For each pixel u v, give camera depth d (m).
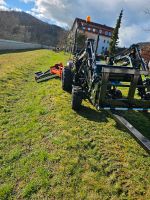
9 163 4.46
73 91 6.76
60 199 3.60
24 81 11.15
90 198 3.60
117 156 4.65
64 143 5.02
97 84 5.65
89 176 4.05
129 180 3.98
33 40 85.06
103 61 7.09
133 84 5.48
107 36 57.59
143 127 6.20
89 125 5.98
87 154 4.68
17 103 7.72
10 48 34.28
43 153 4.67
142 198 3.60
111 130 5.79
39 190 3.78
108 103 5.49
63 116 6.45
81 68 7.84
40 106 7.34
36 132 5.62
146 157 4.70
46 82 10.70
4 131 5.68
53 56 27.19
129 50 6.51
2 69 13.46
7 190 3.78
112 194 3.68
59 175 4.07
